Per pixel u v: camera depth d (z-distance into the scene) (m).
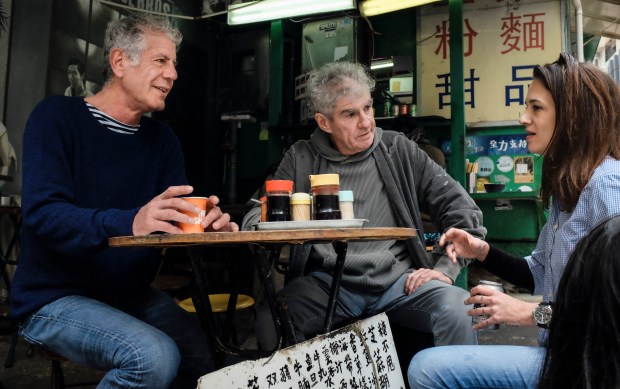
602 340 0.62
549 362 0.69
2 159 3.92
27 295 1.63
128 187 1.87
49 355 1.69
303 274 2.23
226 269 4.68
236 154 5.99
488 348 1.33
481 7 5.35
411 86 5.19
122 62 1.81
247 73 5.85
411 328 2.17
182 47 5.66
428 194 2.27
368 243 2.17
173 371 1.48
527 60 5.21
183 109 5.67
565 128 1.33
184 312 1.93
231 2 5.16
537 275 1.72
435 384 1.33
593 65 1.36
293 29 5.73
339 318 2.11
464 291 1.99
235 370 1.31
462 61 4.38
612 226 0.65
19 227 3.62
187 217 1.37
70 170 1.73
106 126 1.84
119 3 4.97
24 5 4.07
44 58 4.25
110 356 1.45
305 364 1.49
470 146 5.39
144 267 1.86
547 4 5.16
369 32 5.61
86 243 1.44
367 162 2.24
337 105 2.11
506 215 5.30
